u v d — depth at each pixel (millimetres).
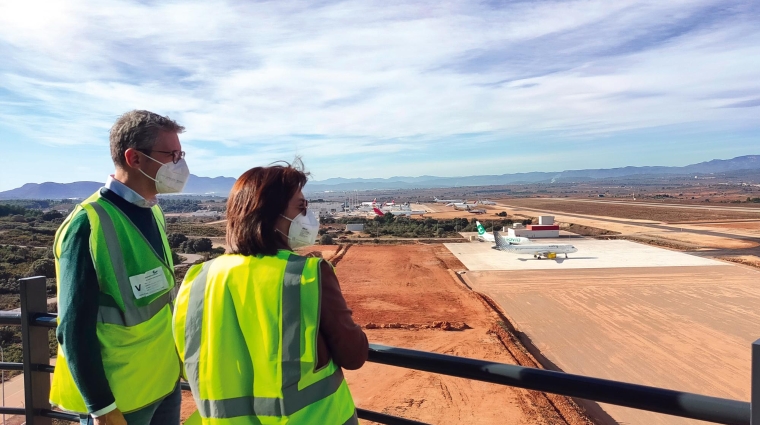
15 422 10094
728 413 1646
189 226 74938
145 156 2477
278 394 1688
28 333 3072
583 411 12727
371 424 11219
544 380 1998
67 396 2510
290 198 1995
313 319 1693
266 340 1706
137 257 2396
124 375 2371
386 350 2387
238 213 1927
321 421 1740
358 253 43062
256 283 1751
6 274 24641
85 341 2139
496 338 18047
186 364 1891
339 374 1924
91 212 2277
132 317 2365
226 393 1761
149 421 2541
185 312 1932
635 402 1823
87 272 2193
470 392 12984
